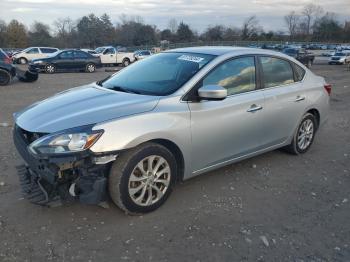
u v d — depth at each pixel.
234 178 5.10
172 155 4.13
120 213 4.06
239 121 4.76
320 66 38.16
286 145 5.83
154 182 4.05
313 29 111.56
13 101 11.05
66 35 100.12
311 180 5.19
